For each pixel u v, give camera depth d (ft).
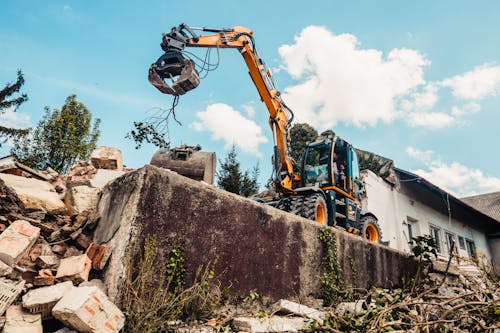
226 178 46.93
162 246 10.37
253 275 12.77
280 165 24.27
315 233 16.40
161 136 18.02
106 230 10.99
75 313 7.42
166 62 17.98
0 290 7.91
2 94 49.60
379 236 30.53
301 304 14.21
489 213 67.36
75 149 45.98
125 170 18.33
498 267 44.57
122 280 9.17
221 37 21.29
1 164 13.97
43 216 11.30
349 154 28.55
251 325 10.33
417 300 12.54
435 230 45.21
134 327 8.59
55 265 9.95
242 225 12.95
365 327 10.71
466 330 11.68
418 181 39.63
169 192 10.96
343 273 17.20
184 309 10.33
